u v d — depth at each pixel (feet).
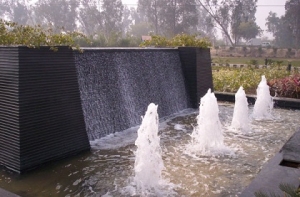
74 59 17.74
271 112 29.43
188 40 32.55
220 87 39.22
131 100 24.26
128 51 24.25
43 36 16.05
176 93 30.71
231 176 15.53
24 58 14.83
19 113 14.74
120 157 17.56
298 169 13.78
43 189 13.82
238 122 23.91
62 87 16.81
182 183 14.73
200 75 32.45
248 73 45.34
